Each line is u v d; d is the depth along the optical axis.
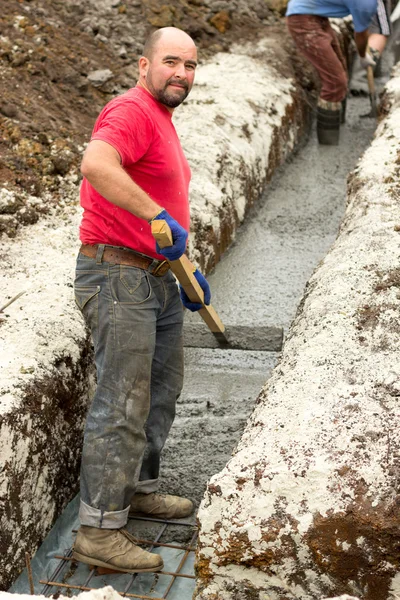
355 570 2.37
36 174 4.73
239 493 2.46
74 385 3.29
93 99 5.97
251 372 4.16
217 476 2.51
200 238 4.82
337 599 2.02
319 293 3.46
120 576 2.91
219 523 2.44
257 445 2.60
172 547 2.98
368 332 3.10
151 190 2.82
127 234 2.79
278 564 2.40
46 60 5.90
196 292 3.03
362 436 2.55
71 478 3.29
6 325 3.34
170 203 2.87
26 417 2.93
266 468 2.49
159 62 2.71
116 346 2.80
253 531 2.40
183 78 2.73
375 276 3.46
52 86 5.74
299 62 7.82
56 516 3.16
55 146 5.00
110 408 2.82
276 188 6.34
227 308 4.65
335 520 2.36
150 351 2.85
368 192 4.38
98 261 2.81
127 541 2.88
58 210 4.52
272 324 4.46
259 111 6.48
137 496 3.15
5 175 4.54
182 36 2.74
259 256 5.26
